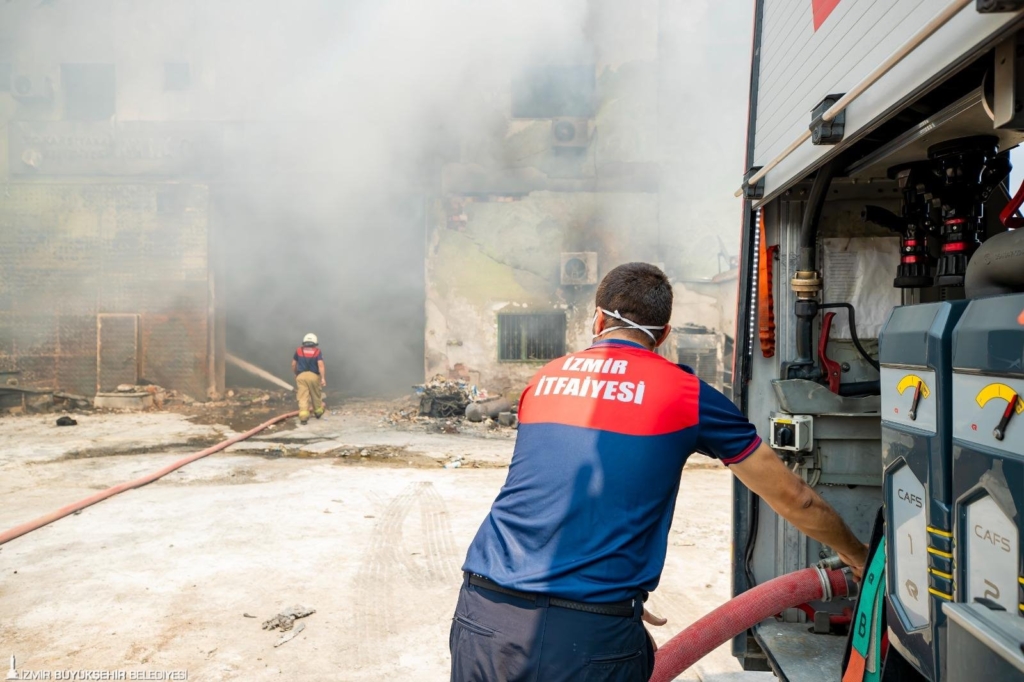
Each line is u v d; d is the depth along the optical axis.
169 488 6.30
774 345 2.68
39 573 4.00
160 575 3.98
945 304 1.35
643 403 1.49
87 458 7.89
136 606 3.54
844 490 2.60
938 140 1.83
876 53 1.57
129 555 4.33
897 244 2.61
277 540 4.66
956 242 1.84
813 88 2.03
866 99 1.63
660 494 1.47
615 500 1.44
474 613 1.46
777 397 2.60
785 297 2.65
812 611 2.57
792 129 2.23
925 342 1.38
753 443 1.49
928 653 1.38
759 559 2.75
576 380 1.61
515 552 1.46
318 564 4.19
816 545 2.65
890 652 1.62
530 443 1.58
